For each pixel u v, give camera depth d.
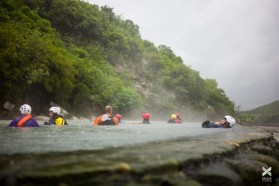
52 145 4.12
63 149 3.54
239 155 4.38
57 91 26.31
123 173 2.26
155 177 2.36
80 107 30.81
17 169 2.15
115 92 36.16
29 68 22.22
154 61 58.12
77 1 52.06
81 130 8.58
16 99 21.78
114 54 50.19
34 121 10.15
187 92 56.62
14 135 6.19
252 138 6.44
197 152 3.38
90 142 4.71
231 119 14.75
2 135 6.17
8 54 21.23
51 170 2.12
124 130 9.18
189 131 9.45
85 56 41.25
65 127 10.23
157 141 5.02
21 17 33.28
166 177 2.43
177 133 8.05
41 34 32.25
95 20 49.53
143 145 4.16
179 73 59.09
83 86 30.66
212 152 3.47
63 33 44.62
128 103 36.81
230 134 7.91
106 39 51.44
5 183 1.95
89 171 2.14
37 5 41.53
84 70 32.00
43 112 25.36
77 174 2.08
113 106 34.50
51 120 12.56
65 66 26.72
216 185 2.94
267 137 7.70
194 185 2.42
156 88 50.75
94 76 33.72
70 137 5.85
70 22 46.50
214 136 6.80
